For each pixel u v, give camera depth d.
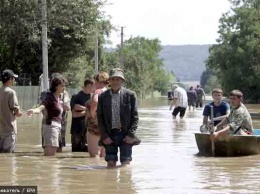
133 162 15.90
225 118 18.53
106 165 15.26
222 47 107.06
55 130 17.34
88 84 18.67
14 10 39.38
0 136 17.67
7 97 17.47
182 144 21.27
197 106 66.38
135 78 122.31
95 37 56.25
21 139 22.88
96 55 60.34
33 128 28.25
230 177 13.27
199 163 15.83
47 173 13.76
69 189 11.66
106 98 14.91
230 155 17.53
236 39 103.94
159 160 16.45
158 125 32.56
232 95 18.14
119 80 14.88
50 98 17.28
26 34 43.44
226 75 105.31
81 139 18.67
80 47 58.22
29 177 13.13
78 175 13.48
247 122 18.20
